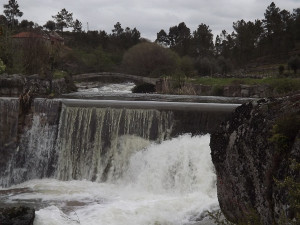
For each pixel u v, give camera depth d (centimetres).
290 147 764
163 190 1706
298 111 798
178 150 1758
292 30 9125
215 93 4528
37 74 4147
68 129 1983
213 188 1614
